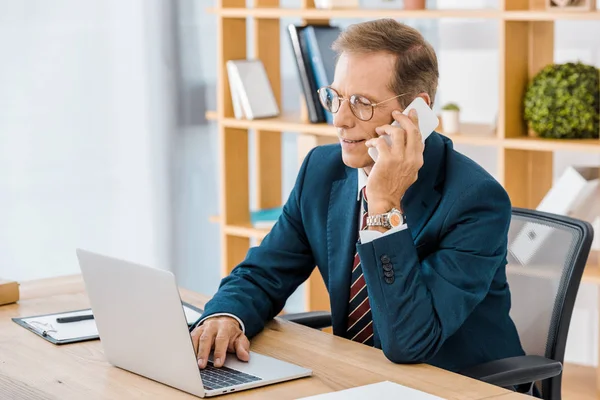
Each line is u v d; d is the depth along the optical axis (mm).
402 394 1820
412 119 2188
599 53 4141
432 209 2293
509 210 2264
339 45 2260
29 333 2303
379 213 2135
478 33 4484
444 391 1868
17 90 4469
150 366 1940
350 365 2045
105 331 2031
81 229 4727
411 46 2223
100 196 4773
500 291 2373
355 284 2389
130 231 4895
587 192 3643
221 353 2080
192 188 5090
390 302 2066
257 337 2279
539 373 2207
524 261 2598
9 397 1866
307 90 4125
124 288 1927
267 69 4539
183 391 1879
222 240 4570
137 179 4883
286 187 5266
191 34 4988
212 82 5102
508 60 3686
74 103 4641
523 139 3686
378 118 2207
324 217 2494
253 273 2498
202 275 5195
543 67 3822
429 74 2256
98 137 4734
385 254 2096
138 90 4840
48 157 4590
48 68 4543
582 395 3738
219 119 4445
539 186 3977
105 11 4688
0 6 4379
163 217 4996
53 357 2115
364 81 2193
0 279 2635
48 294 2680
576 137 3670
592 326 4246
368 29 2232
